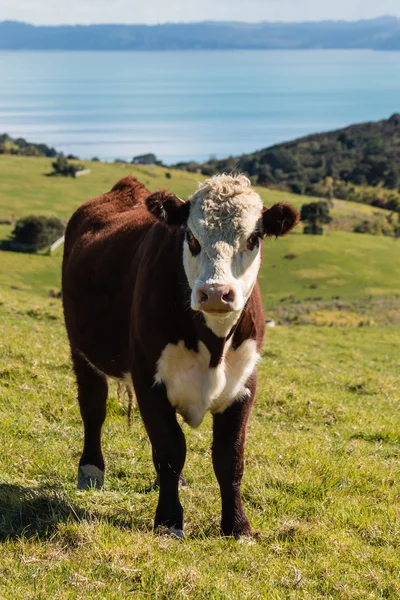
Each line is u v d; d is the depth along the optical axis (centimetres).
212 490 703
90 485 704
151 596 453
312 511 674
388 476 823
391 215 14225
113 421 931
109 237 731
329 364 1986
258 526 619
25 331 1538
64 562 477
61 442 813
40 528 545
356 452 951
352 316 6034
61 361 1202
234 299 520
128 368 682
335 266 8969
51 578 451
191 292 559
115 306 679
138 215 743
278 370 1581
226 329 561
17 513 570
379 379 1684
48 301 2706
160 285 584
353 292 8019
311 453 861
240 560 523
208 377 579
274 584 495
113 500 648
